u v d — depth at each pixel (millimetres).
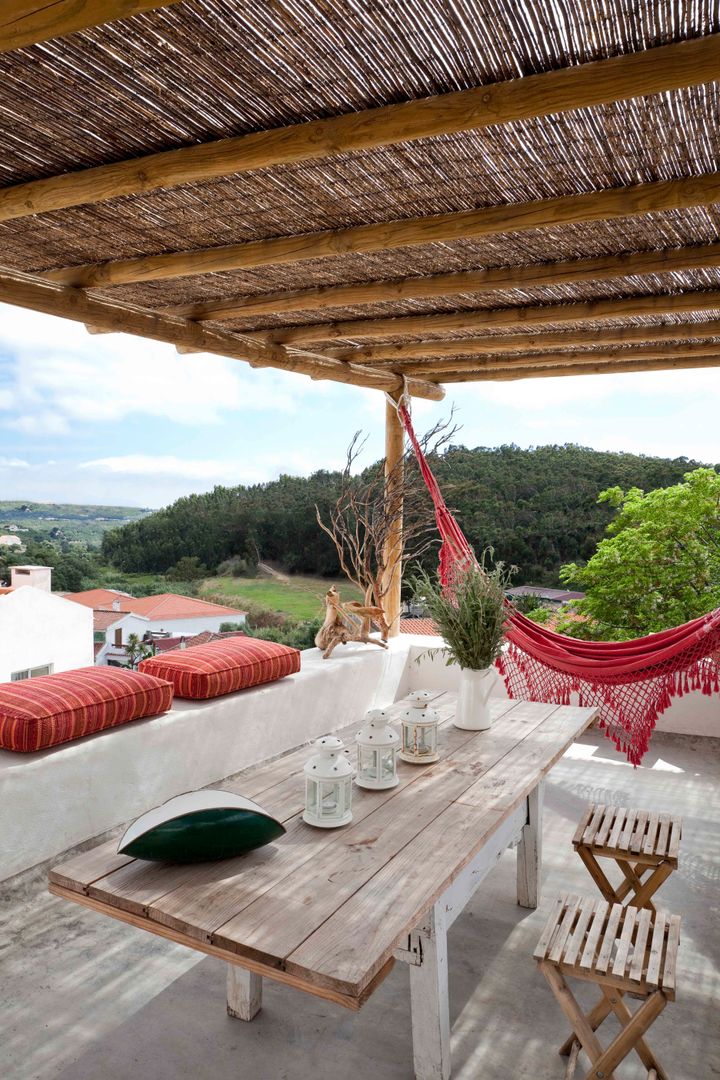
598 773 4180
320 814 2012
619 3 1631
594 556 8367
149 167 2338
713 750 4555
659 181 2408
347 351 5090
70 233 2965
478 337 4625
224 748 3568
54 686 2992
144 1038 2041
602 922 1875
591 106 1917
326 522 6703
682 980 2340
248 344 4367
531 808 2697
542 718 3117
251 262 3047
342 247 2883
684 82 1752
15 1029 2072
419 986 1849
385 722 2340
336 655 4703
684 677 3822
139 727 3129
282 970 1416
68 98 2045
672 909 2752
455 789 2293
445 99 1966
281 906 1601
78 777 2881
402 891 1669
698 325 4031
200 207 2711
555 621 8352
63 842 2850
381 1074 1920
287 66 1891
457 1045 2029
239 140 2215
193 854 1762
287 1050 2002
